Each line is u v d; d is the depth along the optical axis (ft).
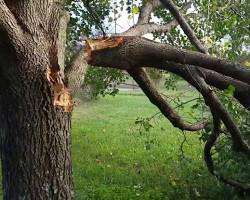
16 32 7.96
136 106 45.55
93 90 20.16
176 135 29.25
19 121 8.50
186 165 16.92
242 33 12.67
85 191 17.31
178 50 8.46
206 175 16.37
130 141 28.53
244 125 12.70
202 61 8.47
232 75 8.50
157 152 25.05
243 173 13.71
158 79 16.29
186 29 9.77
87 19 14.93
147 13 13.87
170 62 8.95
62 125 8.71
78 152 25.44
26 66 8.27
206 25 11.20
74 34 15.61
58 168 8.73
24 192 8.63
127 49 8.20
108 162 23.39
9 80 8.38
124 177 20.26
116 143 27.94
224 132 12.28
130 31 12.50
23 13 8.21
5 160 8.82
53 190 8.72
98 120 37.06
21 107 8.45
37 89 8.39
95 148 26.58
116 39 8.14
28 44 8.18
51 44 8.52
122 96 52.24
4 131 8.74
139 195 16.12
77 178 19.86
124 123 35.76
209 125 11.99
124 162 23.39
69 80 9.19
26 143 8.54
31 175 8.59
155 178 20.01
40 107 8.46
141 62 8.57
